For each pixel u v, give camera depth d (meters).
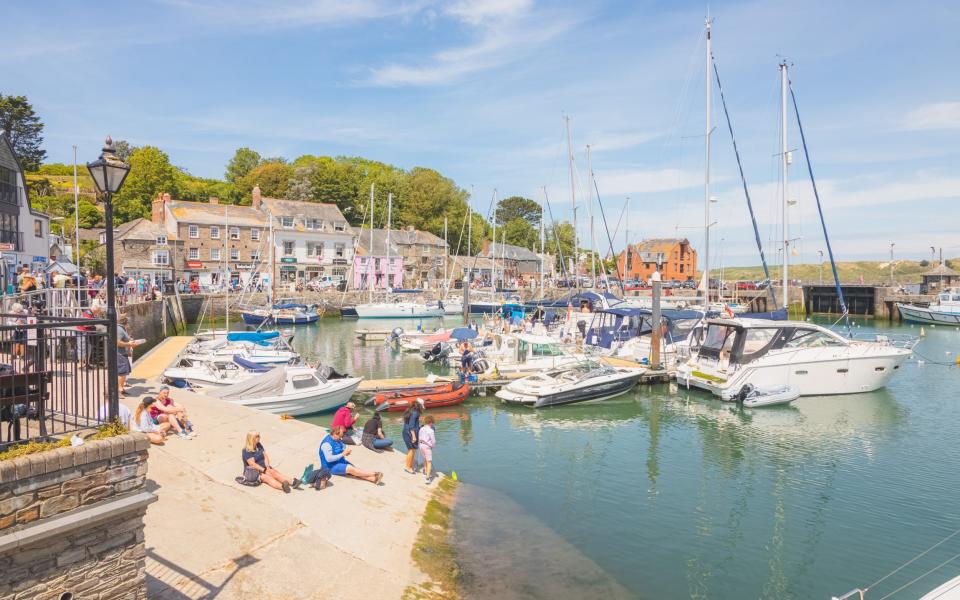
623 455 18.92
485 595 10.30
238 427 15.52
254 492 11.83
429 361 35.47
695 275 107.44
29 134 80.12
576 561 11.89
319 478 12.66
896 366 27.27
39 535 5.48
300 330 54.59
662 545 12.88
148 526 9.76
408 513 12.73
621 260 108.25
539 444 19.91
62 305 18.92
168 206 68.75
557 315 44.94
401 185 109.56
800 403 25.61
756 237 35.09
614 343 34.19
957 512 14.70
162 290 53.91
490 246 105.62
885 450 19.61
